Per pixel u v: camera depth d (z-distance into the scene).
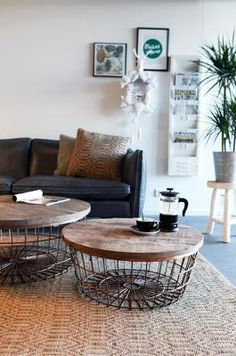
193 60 4.00
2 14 3.92
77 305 1.88
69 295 1.99
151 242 1.79
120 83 4.07
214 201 3.47
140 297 1.94
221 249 3.00
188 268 2.02
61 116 4.09
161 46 4.05
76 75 4.05
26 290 2.05
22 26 3.95
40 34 3.98
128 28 4.02
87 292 2.01
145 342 1.55
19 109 4.05
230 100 3.59
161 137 4.14
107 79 4.07
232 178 3.34
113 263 2.49
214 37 4.08
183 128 4.08
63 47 4.01
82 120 4.10
